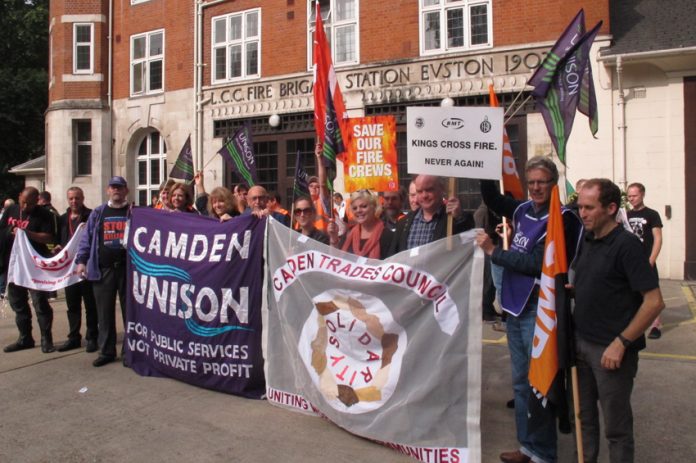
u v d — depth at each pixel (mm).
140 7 18375
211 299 5039
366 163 5766
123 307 6000
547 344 3193
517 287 3584
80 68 19219
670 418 4352
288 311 4527
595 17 11617
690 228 11062
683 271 11086
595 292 3068
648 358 5957
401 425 3748
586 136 11641
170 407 4691
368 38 13961
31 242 6629
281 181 15430
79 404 4785
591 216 3053
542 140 12125
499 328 7465
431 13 13359
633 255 2938
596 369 3078
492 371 5738
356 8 14125
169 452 3859
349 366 4062
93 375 5582
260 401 4816
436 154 3613
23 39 29484
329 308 4184
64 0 19078
